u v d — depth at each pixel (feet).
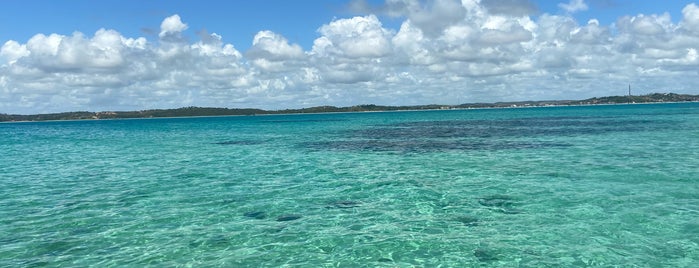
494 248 33.27
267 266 30.96
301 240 35.94
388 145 112.57
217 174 69.15
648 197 45.70
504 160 76.64
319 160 84.48
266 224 40.40
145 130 252.62
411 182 58.39
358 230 38.17
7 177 69.77
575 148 92.07
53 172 74.95
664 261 30.17
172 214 44.19
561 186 52.60
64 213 45.06
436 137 135.23
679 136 112.16
